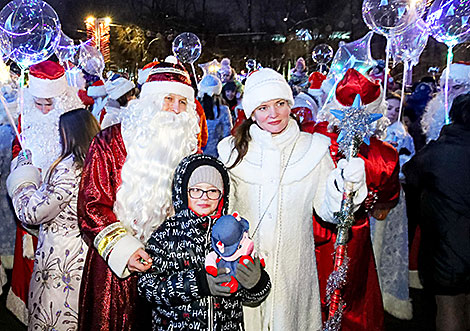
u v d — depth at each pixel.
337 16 19.64
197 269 1.91
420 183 2.89
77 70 5.97
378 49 12.45
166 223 2.04
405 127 4.71
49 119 3.06
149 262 2.02
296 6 21.17
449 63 4.20
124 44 16.25
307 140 2.30
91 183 2.24
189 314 1.96
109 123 4.21
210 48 20.78
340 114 2.09
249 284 1.87
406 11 4.20
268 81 2.19
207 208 2.01
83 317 2.30
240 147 2.27
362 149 2.63
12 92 4.60
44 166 2.86
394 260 3.67
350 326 2.73
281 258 2.21
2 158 4.41
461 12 3.99
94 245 2.18
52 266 2.48
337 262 2.12
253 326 2.24
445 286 2.81
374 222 3.65
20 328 3.69
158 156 2.22
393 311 3.79
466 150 2.68
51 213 2.40
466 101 2.72
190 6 21.86
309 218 2.31
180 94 2.37
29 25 3.64
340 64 5.78
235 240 1.85
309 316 2.31
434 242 2.85
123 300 2.27
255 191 2.25
